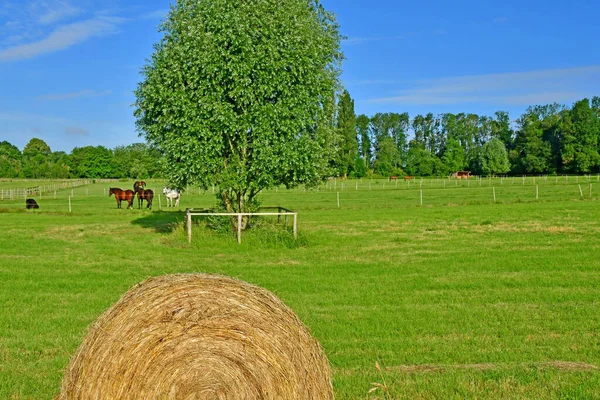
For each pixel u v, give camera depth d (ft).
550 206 116.88
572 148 337.93
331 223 91.66
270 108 66.90
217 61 66.54
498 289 41.91
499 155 362.53
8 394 22.15
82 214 117.60
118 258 57.11
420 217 100.32
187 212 68.64
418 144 437.17
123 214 117.70
